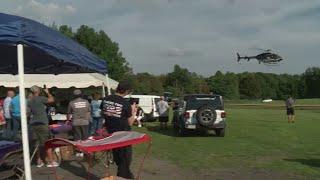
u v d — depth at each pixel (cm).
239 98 15938
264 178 1129
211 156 1523
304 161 1412
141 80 11269
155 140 2066
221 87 14938
